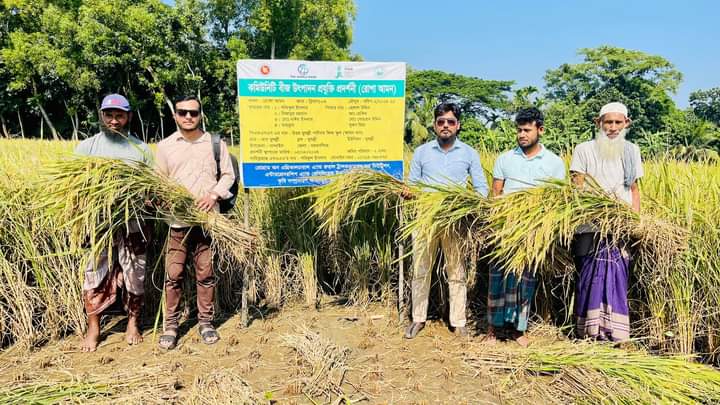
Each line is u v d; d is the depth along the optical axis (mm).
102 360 3725
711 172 4766
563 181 3664
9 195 4059
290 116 4262
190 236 4078
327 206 4289
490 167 5418
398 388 3436
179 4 28891
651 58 52031
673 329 3855
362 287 5094
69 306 4129
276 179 4309
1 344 3939
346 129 4406
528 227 3490
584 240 3861
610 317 3791
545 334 4285
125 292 4152
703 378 3297
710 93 56938
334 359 3758
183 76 27547
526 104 19922
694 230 3770
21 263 4055
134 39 26484
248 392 3176
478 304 4777
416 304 4312
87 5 26172
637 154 3854
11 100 24594
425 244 4105
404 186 4250
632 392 3148
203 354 3902
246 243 4129
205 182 4047
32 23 28328
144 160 4012
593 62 56031
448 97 61531
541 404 3225
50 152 5156
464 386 3465
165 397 3180
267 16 33750
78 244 3660
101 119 3814
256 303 5047
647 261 3762
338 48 38531
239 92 4129
